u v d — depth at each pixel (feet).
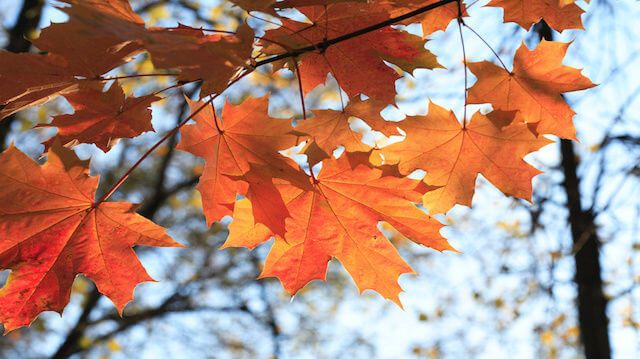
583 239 5.42
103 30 1.86
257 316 10.25
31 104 2.28
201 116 2.21
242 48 2.02
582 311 6.07
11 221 2.22
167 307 9.64
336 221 2.33
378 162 2.27
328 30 2.33
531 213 5.94
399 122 2.31
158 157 9.57
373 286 2.40
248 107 2.19
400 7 2.31
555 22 2.42
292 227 2.33
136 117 2.35
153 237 2.32
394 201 2.30
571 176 5.74
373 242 2.35
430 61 2.39
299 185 2.22
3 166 2.16
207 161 2.23
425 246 2.35
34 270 2.29
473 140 2.32
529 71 2.30
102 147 2.37
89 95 2.29
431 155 2.32
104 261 2.32
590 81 2.30
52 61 2.18
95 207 2.26
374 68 2.39
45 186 2.21
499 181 2.34
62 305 2.32
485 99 2.32
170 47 1.91
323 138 2.30
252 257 9.96
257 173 2.23
